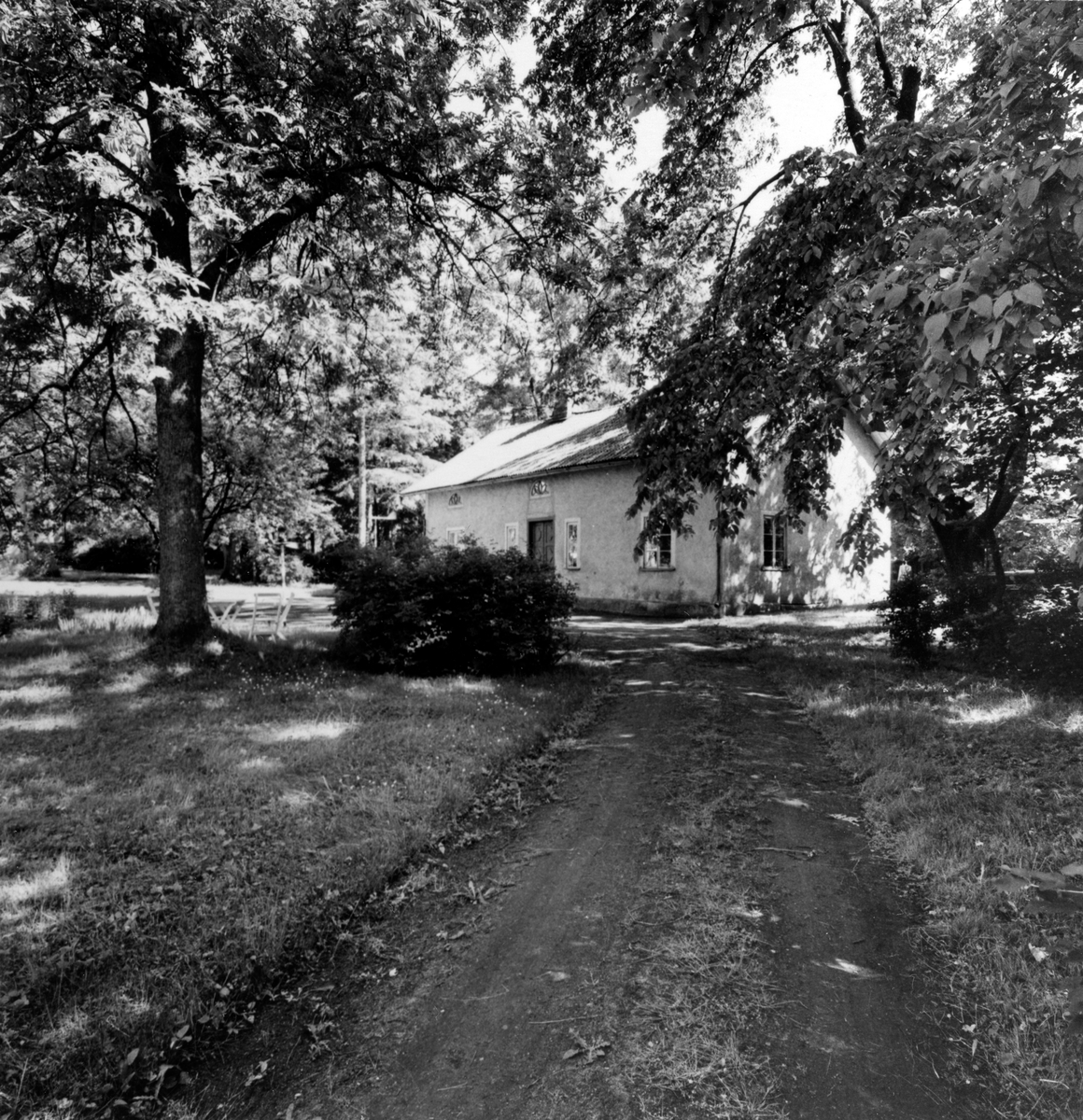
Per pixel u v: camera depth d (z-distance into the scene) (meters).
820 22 11.09
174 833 4.56
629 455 18.88
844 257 8.39
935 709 7.53
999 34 4.12
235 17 7.02
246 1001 3.12
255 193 8.75
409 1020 3.01
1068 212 3.10
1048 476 9.15
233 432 14.70
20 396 10.48
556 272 10.73
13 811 4.86
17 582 29.30
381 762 5.97
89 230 7.86
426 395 37.84
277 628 12.45
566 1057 2.75
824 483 11.14
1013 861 4.06
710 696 8.66
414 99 8.55
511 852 4.66
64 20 6.10
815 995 3.09
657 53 4.13
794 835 4.75
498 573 9.84
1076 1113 2.40
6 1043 2.70
